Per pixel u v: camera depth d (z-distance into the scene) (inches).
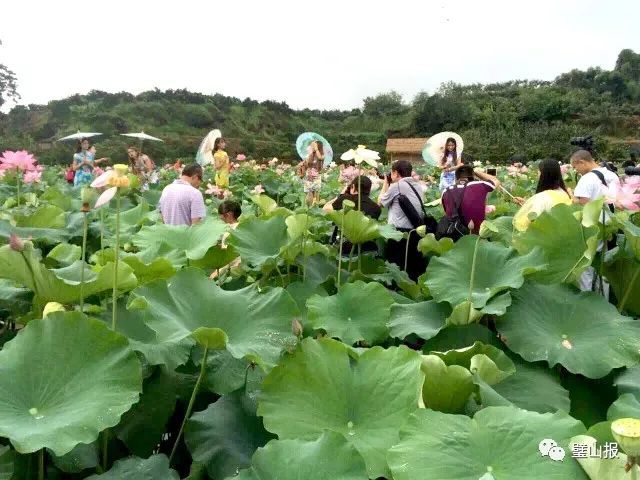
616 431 51.3
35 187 371.2
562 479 60.2
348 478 63.6
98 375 76.5
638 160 734.5
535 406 91.0
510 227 192.1
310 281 138.2
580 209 133.4
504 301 106.5
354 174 247.6
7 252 90.7
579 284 136.6
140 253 138.6
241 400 89.7
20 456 73.4
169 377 92.1
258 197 196.4
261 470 65.6
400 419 76.6
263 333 93.0
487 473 62.1
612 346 98.8
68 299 95.6
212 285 99.7
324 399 80.4
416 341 121.2
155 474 72.7
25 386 74.5
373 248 206.1
